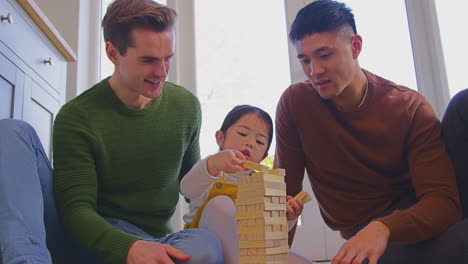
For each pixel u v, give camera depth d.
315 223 2.09
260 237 0.76
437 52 2.18
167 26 1.09
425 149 1.16
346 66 1.17
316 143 1.31
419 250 1.00
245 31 2.26
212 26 2.27
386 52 2.23
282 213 0.80
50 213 1.06
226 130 1.35
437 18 2.21
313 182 1.38
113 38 1.11
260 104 2.21
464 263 0.91
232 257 1.01
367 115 1.25
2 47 1.24
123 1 1.13
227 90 2.22
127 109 1.18
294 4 2.23
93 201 1.08
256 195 0.78
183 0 2.26
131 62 1.09
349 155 1.26
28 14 1.39
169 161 1.25
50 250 1.05
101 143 1.14
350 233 1.31
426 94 2.18
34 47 1.46
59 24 2.12
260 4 2.28
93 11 2.28
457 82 2.19
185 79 2.20
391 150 1.23
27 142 1.01
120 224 1.16
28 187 0.93
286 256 0.79
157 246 0.91
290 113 1.35
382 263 1.08
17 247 0.83
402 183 1.27
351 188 1.29
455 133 1.11
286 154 1.38
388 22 2.25
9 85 1.30
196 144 1.38
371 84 1.28
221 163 1.05
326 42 1.14
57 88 1.67
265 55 2.24
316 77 1.18
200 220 1.12
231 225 1.03
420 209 1.00
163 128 1.23
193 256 0.93
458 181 1.13
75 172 1.09
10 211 0.86
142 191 1.22
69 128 1.13
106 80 1.21
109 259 0.93
